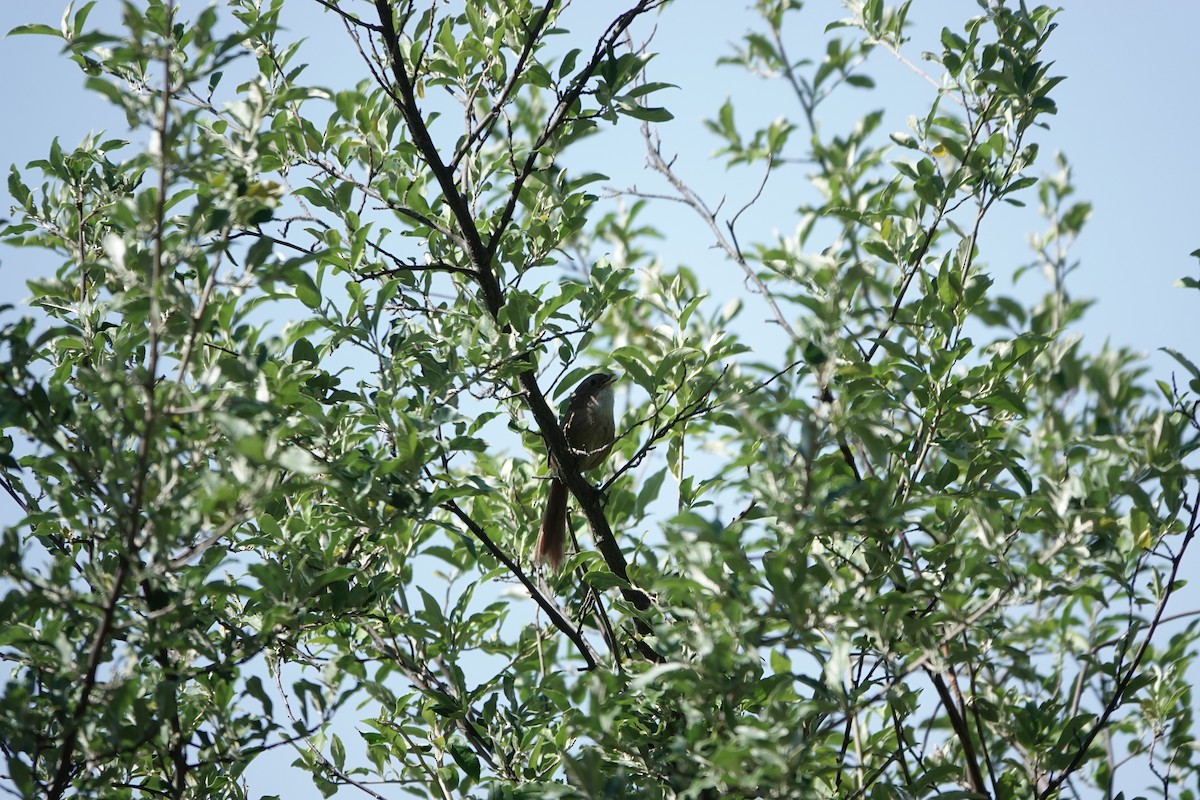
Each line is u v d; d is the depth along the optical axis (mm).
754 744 7590
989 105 11148
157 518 7219
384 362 9742
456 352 10492
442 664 11547
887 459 8688
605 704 8984
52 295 10664
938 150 11531
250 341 10414
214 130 10859
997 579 8461
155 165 7410
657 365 10891
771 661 9812
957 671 10336
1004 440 11305
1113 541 8836
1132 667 9461
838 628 8000
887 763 9797
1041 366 11008
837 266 10086
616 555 11539
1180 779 10758
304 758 11000
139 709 7863
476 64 12695
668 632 8562
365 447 10992
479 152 12828
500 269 12234
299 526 10453
